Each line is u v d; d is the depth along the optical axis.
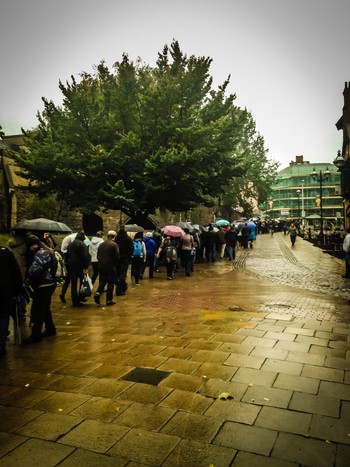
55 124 20.48
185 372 4.09
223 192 21.64
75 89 19.62
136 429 2.96
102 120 19.19
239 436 2.82
